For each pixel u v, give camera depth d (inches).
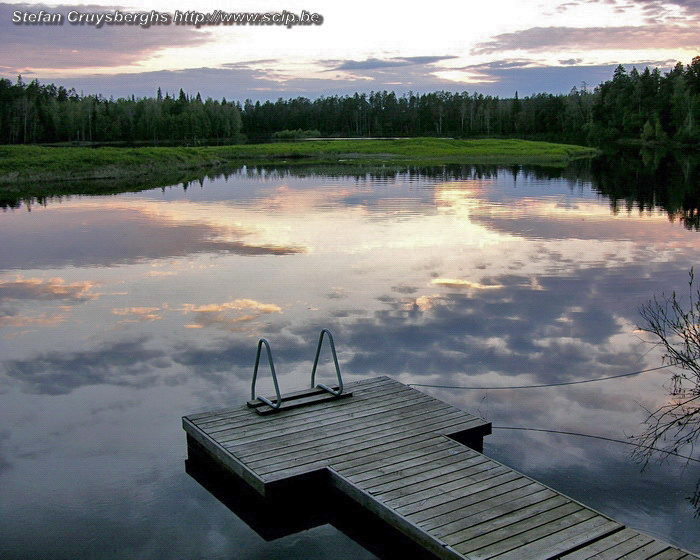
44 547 246.4
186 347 439.8
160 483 290.0
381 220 932.6
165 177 1744.6
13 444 319.9
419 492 246.2
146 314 511.8
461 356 419.2
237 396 363.9
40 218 995.3
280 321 488.7
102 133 4443.9
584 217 960.3
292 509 262.2
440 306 521.0
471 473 260.2
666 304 518.0
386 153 2780.5
